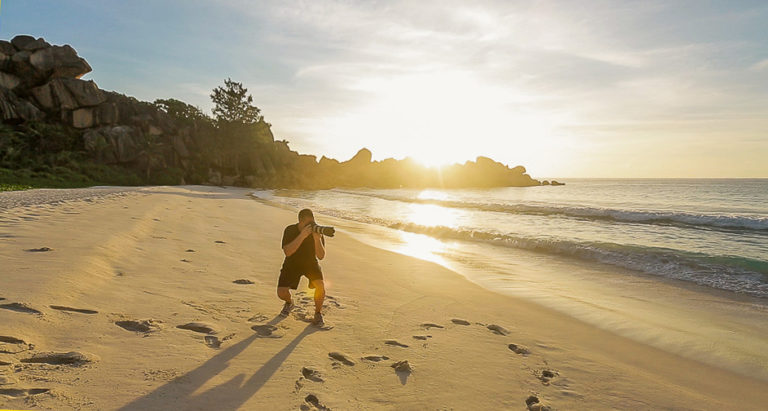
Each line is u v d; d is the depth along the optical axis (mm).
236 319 4414
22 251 6016
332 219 20969
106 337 3504
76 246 6695
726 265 9469
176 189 45375
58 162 53344
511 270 9289
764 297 7172
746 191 69438
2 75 57312
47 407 2357
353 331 4438
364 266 8672
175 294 5070
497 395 3225
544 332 5039
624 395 3438
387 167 128250
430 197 49594
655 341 4941
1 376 2596
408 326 4789
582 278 8570
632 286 7914
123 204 16000
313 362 3504
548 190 85750
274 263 7785
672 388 3668
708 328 5496
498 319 5445
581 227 17297
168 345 3508
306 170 101938
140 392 2684
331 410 2766
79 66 62656
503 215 23438
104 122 63500
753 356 4551
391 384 3258
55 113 60406
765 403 3473
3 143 50750
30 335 3264
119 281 5340
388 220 20281
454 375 3529
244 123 85938
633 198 48625
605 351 4527
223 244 9547
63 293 4348
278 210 23625
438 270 8664
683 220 19391
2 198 15953
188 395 2734
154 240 8875
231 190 59812
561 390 3430
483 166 130750
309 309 5094
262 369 3270
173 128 72875
